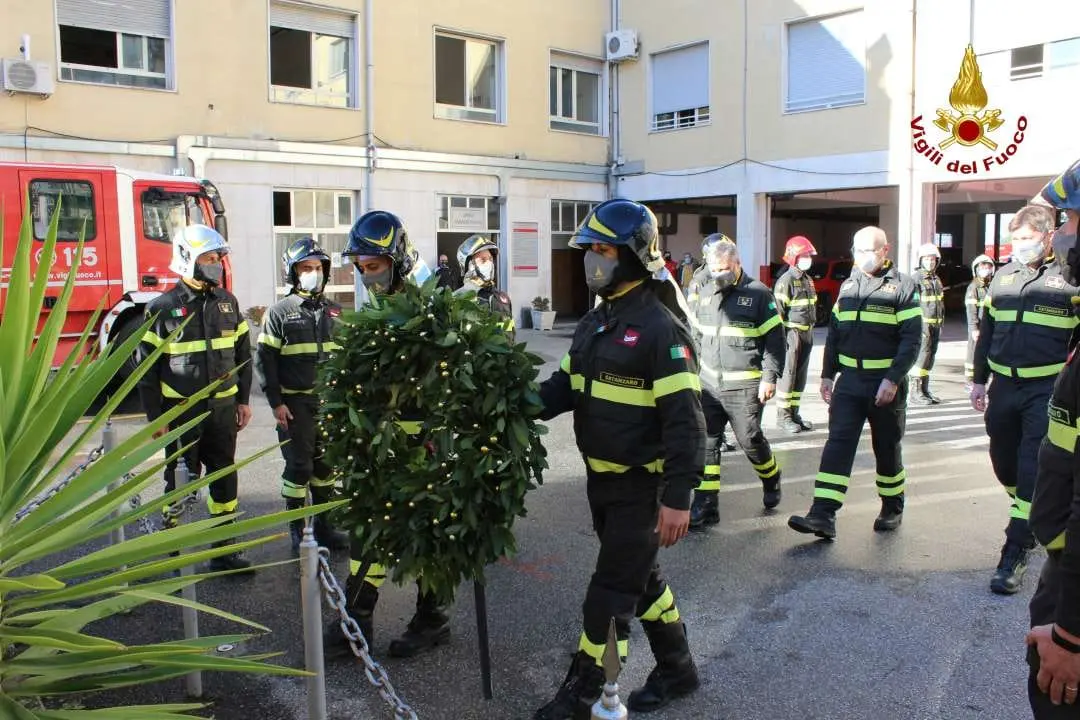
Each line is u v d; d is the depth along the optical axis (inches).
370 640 157.8
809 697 144.6
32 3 557.0
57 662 100.7
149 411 199.9
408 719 111.3
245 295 663.1
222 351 201.5
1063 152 626.8
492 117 817.5
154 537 105.1
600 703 88.3
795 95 763.4
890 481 231.0
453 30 770.2
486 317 137.0
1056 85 625.9
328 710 139.9
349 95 719.1
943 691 146.2
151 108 610.5
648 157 869.2
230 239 653.9
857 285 225.9
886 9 697.0
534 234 843.4
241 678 150.9
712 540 226.5
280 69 679.7
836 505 222.7
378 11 718.5
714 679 151.0
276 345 213.6
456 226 788.6
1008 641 165.0
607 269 129.3
